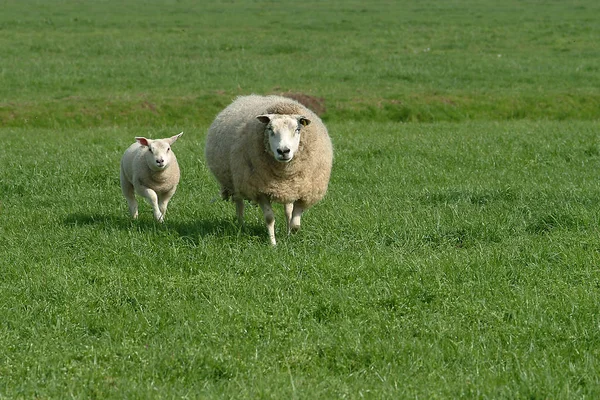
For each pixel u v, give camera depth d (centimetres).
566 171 1617
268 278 898
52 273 909
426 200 1330
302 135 1054
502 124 2452
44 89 3017
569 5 6581
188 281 884
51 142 2009
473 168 1691
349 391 629
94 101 2692
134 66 3562
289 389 624
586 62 3678
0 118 2547
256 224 1195
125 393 623
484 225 1101
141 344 729
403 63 3684
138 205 1365
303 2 7575
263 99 1179
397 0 7669
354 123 2506
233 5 7181
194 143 1955
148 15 5978
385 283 862
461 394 621
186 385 647
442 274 897
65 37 4525
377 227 1102
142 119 2616
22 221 1210
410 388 634
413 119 2720
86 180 1545
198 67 3553
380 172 1616
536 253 970
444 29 4869
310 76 3344
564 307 794
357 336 730
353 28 5003
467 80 3275
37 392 632
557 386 629
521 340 731
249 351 708
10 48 4012
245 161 1071
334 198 1355
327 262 938
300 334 740
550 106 2833
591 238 1017
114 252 1002
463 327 765
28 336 757
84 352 698
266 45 4228
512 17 5522
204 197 1385
